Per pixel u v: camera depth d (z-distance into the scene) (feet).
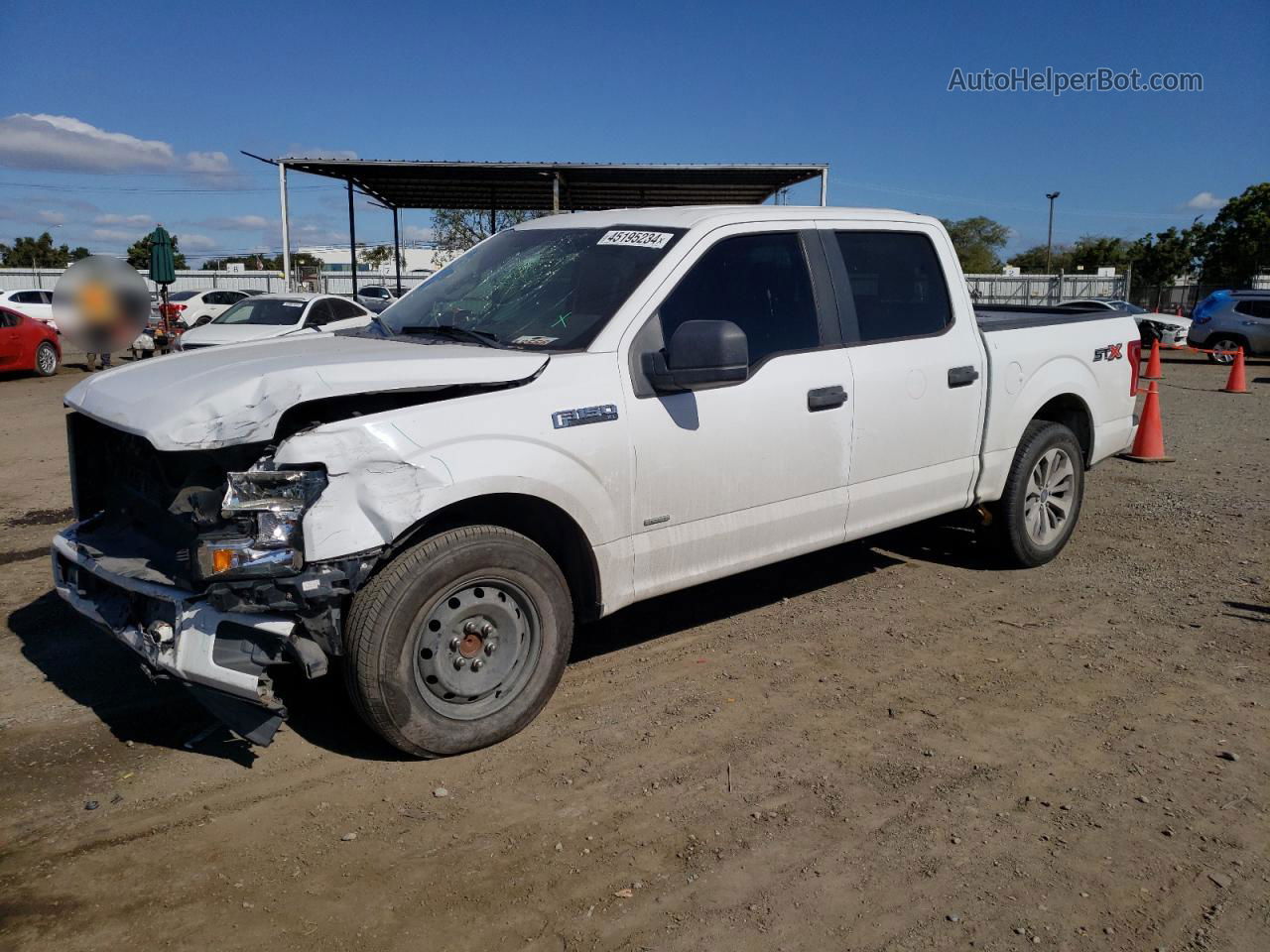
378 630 11.16
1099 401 20.51
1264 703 13.97
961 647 15.98
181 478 11.79
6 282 152.46
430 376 11.58
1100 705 13.87
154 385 12.01
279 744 12.64
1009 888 9.82
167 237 66.28
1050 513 20.11
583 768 12.04
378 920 9.27
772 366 14.60
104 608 12.59
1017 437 18.61
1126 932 9.19
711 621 17.12
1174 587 19.02
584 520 12.69
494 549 11.88
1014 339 18.54
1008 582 19.24
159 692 14.14
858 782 11.75
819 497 15.37
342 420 11.07
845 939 9.06
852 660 15.40
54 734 12.89
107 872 9.96
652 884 9.83
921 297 17.16
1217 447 35.73
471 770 11.99
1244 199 162.71
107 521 13.67
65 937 9.01
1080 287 147.23
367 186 78.64
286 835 10.63
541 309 14.12
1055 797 11.47
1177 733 13.07
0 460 32.09
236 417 10.73
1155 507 25.66
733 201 85.20
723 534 14.28
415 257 220.84
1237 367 56.18
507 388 12.15
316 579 10.78
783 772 11.98
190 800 11.30
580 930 9.16
